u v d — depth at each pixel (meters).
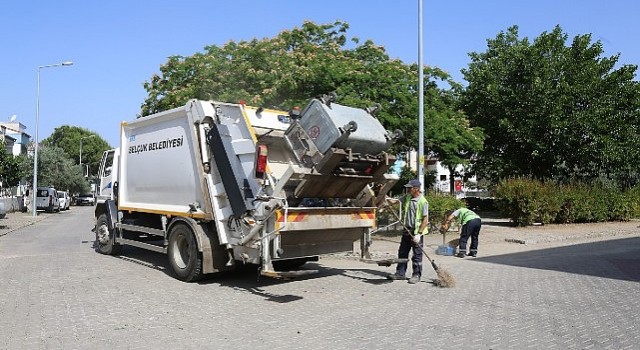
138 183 11.18
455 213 14.01
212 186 9.09
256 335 6.13
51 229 23.75
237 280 9.64
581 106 30.44
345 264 11.80
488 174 33.66
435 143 19.20
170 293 8.44
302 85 17.27
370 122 8.57
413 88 19.23
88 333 6.13
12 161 25.08
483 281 9.83
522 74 31.27
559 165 32.19
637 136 30.09
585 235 19.61
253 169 8.51
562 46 31.56
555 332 6.36
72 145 83.06
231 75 18.08
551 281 9.87
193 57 19.41
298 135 8.20
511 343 5.91
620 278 10.23
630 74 30.86
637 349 5.73
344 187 8.73
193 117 9.45
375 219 9.74
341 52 19.88
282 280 9.62
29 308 7.27
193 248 9.21
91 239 18.27
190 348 5.62
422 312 7.32
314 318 6.95
